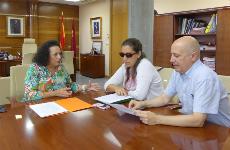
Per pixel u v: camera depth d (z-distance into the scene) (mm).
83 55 8375
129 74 2209
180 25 4922
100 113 1602
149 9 3723
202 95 1413
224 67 4125
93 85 2396
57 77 2254
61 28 8875
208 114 1482
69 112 1616
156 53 5164
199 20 4695
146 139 1196
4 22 8086
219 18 4137
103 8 8062
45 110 1645
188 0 5234
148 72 2072
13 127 1350
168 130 1311
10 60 6129
